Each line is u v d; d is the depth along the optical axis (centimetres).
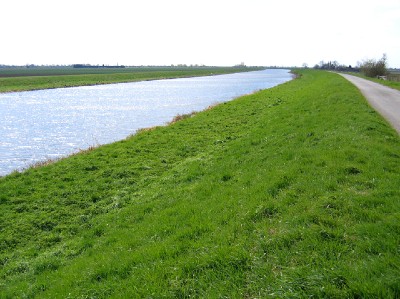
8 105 4581
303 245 586
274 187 920
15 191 1369
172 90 7006
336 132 1449
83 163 1706
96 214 1186
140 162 1714
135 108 4284
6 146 2450
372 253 532
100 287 645
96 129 3016
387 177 858
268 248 609
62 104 4716
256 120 2545
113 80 10312
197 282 569
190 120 2777
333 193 786
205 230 787
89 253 884
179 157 1781
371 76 7388
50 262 886
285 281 488
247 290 514
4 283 832
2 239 1045
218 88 7344
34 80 8656
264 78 11669
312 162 1077
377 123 1577
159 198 1179
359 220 651
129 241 855
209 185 1166
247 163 1335
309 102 2766
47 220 1148
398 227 591
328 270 491
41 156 2211
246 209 824
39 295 720
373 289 431
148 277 614
